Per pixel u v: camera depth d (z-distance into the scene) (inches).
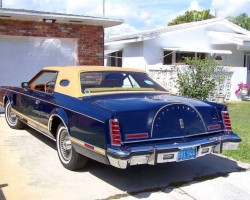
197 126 199.8
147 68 569.0
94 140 184.7
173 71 559.2
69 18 419.5
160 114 187.0
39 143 281.1
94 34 471.2
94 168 224.4
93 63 474.9
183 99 215.6
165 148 180.5
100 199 178.9
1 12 380.5
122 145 175.9
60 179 204.5
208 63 536.7
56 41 451.2
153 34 649.6
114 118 176.1
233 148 211.0
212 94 546.3
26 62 436.5
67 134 218.7
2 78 424.8
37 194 182.9
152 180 207.6
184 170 227.3
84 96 214.7
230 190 195.9
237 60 780.6
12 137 299.7
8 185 193.6
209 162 245.6
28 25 427.8
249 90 643.5
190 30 713.6
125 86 237.9
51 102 235.1
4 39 420.5
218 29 764.0
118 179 207.5
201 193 190.5
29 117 277.7
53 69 261.7
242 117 447.2
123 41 685.9
